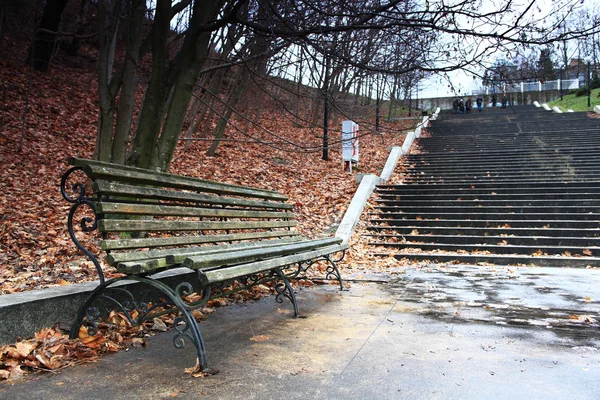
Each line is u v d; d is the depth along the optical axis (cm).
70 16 2217
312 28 507
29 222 694
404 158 1784
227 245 416
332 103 707
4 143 1121
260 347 300
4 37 1916
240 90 1423
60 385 233
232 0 611
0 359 261
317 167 1579
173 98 620
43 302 307
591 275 674
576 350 293
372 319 384
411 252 914
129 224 299
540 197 1154
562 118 2486
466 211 1116
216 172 1238
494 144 1945
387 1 547
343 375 246
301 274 634
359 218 1098
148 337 328
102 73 712
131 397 217
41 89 1627
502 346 302
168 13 609
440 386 229
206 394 220
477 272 712
